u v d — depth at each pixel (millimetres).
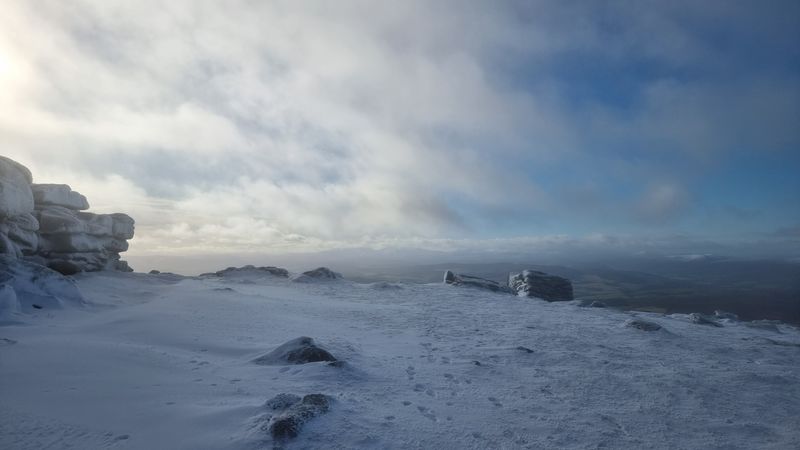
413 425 6062
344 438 5320
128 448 4742
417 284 27688
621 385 8664
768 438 6480
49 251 18234
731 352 12258
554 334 13617
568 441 6031
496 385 8383
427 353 10727
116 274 21391
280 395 6148
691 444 6172
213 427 5305
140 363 7543
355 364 8930
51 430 4945
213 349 9664
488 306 20141
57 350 7578
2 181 14922
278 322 13227
